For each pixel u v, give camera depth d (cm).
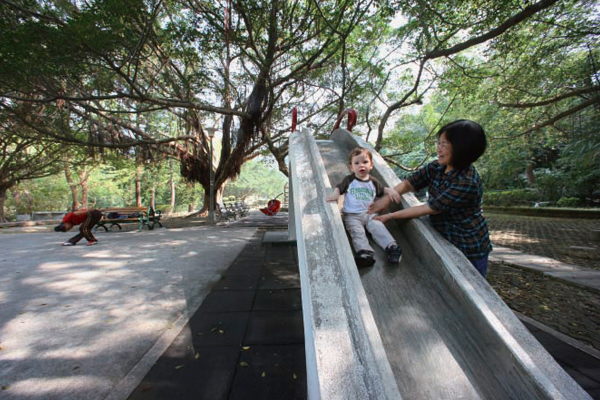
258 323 314
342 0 873
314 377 124
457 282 176
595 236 845
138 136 1507
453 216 204
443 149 195
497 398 133
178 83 1151
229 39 909
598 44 995
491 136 1534
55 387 213
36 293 412
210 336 286
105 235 1024
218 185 1845
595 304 379
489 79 1222
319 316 144
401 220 250
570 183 1828
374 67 1097
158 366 237
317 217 221
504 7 700
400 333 161
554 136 1551
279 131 1493
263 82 1089
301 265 186
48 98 822
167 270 529
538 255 668
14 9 745
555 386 122
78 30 645
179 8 1050
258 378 221
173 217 1991
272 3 865
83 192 2455
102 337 287
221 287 432
